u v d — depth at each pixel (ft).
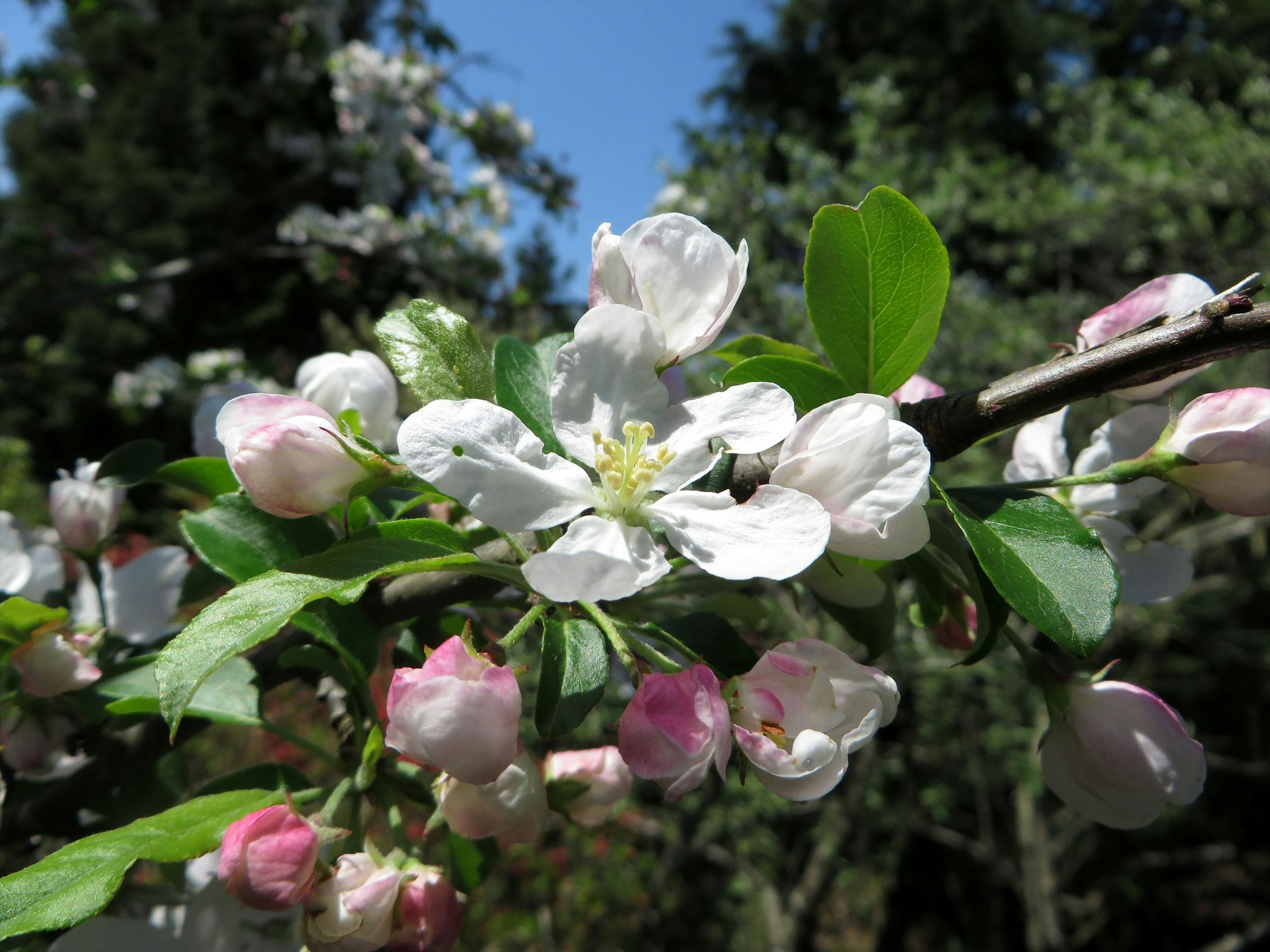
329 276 2.36
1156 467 0.37
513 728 0.30
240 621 0.29
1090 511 0.45
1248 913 2.93
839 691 0.33
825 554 0.41
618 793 0.44
